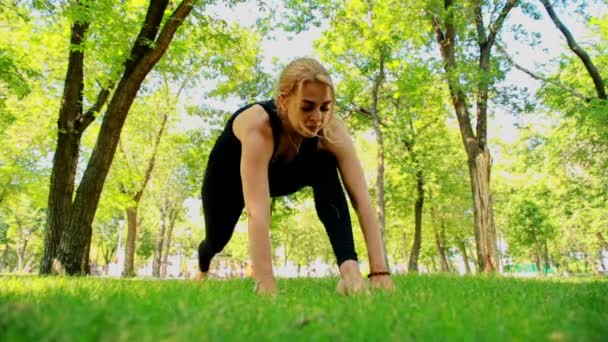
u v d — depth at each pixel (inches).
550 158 866.1
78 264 351.6
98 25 386.3
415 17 591.5
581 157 785.6
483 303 73.6
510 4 566.9
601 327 48.6
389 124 844.0
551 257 1898.4
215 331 44.3
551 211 1146.0
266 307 66.2
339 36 662.5
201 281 150.7
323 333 45.8
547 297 94.2
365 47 641.6
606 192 902.4
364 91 740.0
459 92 569.3
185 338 40.3
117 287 105.0
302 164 113.7
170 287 103.8
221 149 126.0
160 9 382.9
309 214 2087.8
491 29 584.4
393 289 104.7
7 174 868.6
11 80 407.2
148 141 1034.1
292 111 94.2
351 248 108.7
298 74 91.0
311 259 2578.7
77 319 45.2
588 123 589.0
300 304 70.2
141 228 2142.0
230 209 141.4
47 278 163.6
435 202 1159.6
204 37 444.8
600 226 1016.2
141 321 49.6
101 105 433.1
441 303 72.1
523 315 62.4
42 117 752.3
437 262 2155.5
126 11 430.6
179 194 1419.8
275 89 98.3
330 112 95.8
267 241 99.0
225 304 65.9
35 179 878.4
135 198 1021.8
